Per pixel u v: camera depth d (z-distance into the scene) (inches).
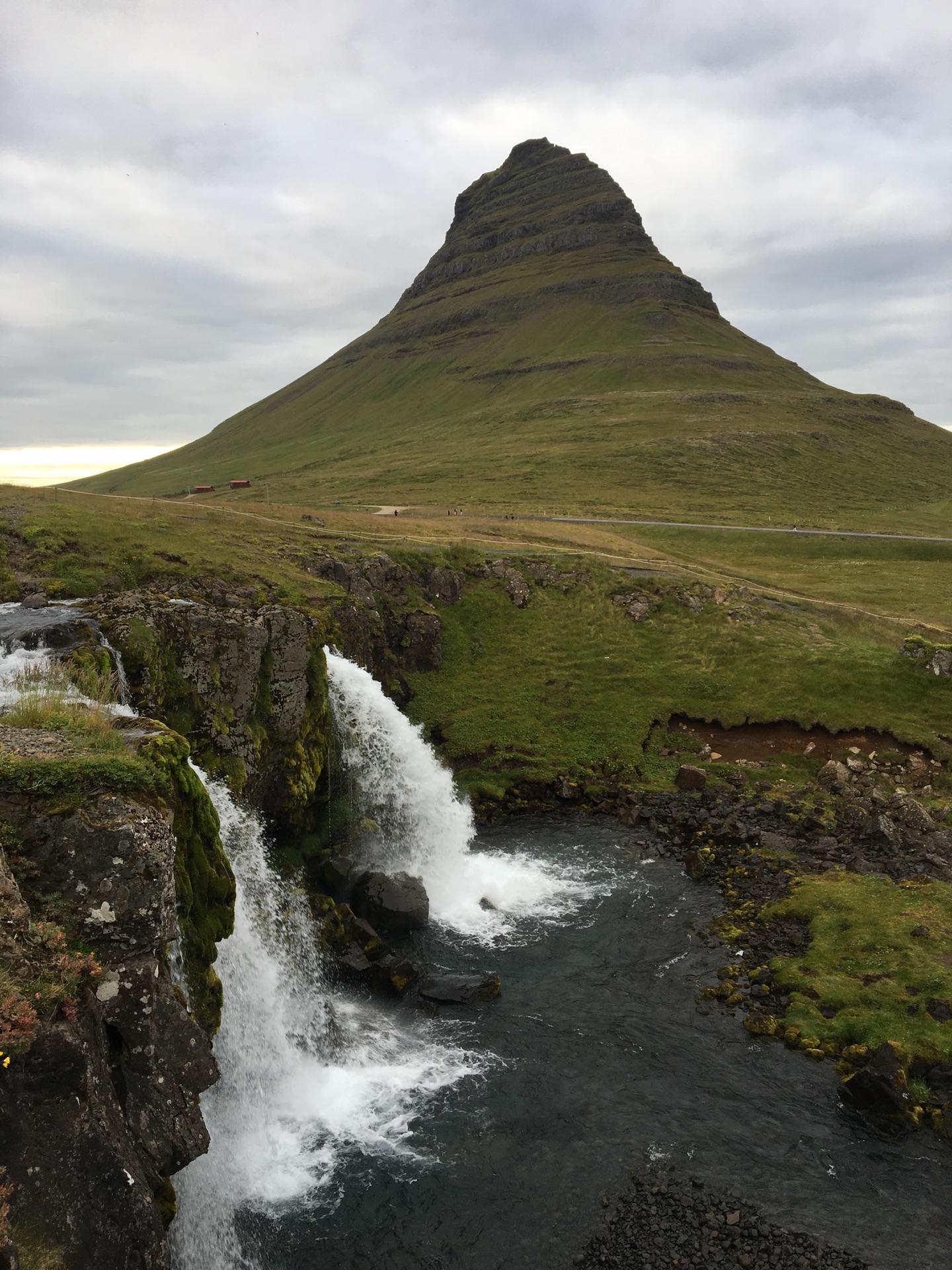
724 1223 699.4
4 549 1521.9
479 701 2076.8
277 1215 714.8
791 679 2073.1
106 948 539.2
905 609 2901.1
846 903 1189.1
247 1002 868.6
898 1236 682.2
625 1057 919.7
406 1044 947.3
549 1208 720.3
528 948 1161.4
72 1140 468.4
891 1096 812.0
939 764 1804.9
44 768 566.3
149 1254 486.6
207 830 745.0
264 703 1266.0
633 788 1759.4
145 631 1128.2
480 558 2637.8
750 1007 1000.9
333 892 1263.5
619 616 2433.6
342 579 2079.2
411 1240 692.1
